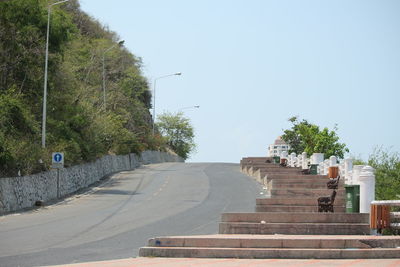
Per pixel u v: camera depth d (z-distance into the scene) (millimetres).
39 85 46781
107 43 83688
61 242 19344
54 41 46719
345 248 15750
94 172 51812
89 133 52656
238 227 19062
